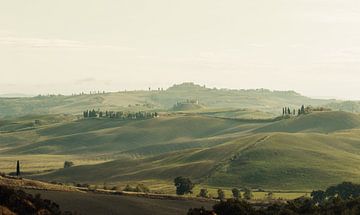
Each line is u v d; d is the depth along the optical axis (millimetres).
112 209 116750
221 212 110562
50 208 95125
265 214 115188
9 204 87312
